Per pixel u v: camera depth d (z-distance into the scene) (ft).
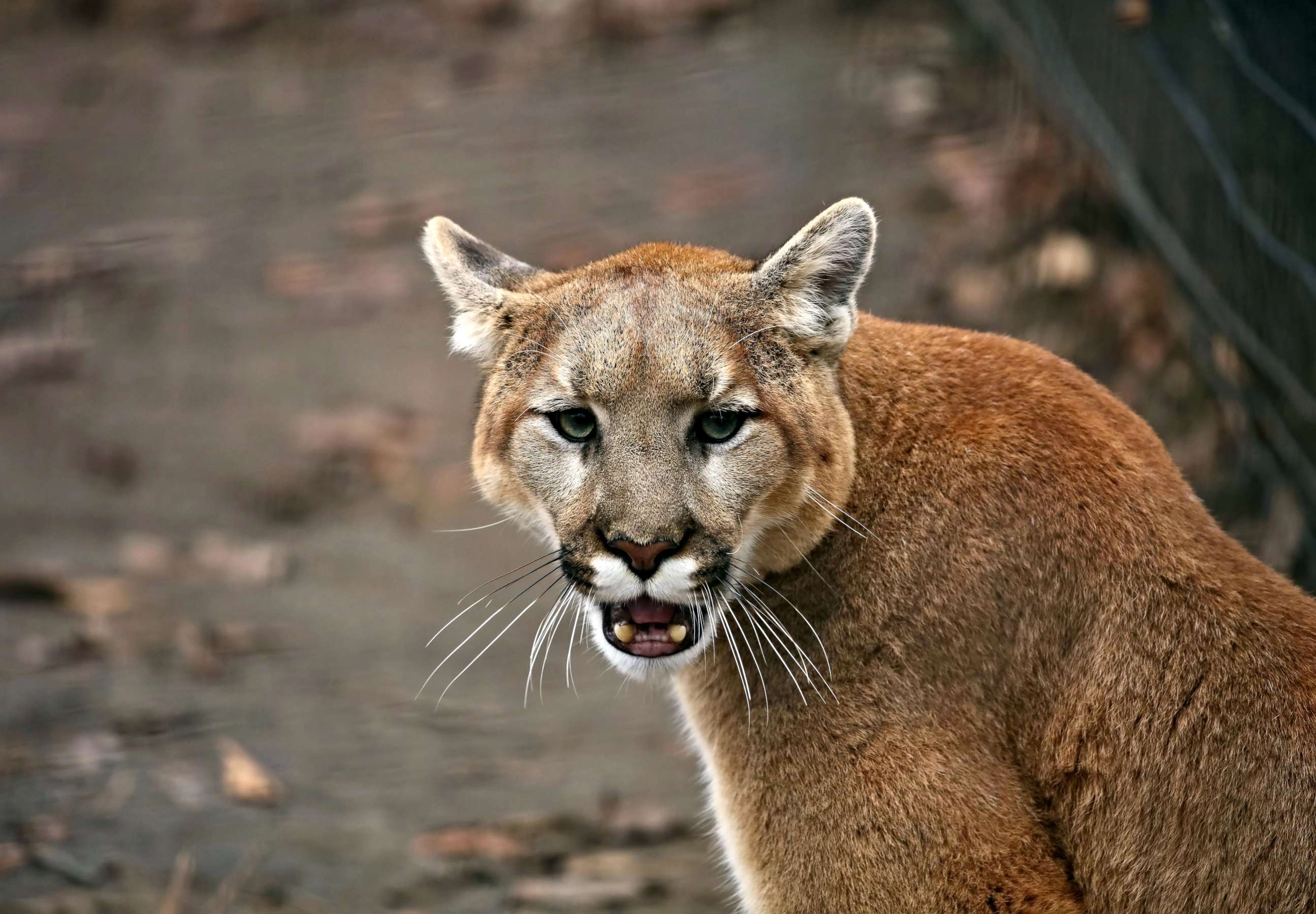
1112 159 43.47
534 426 24.84
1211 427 40.16
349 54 80.23
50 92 79.36
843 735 23.50
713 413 23.97
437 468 51.67
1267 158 33.35
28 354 59.16
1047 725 23.21
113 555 47.57
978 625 23.41
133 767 36.96
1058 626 23.24
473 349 26.55
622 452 23.75
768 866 24.14
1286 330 35.22
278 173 70.18
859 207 24.54
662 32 75.97
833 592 24.29
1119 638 22.84
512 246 60.39
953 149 57.57
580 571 24.12
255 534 48.88
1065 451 23.90
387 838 34.09
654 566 23.50
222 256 65.00
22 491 51.55
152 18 85.66
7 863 33.01
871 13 70.79
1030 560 23.41
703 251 27.12
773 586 24.88
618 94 71.36
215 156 72.13
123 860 33.09
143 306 62.28
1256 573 23.36
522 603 44.34
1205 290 38.73
